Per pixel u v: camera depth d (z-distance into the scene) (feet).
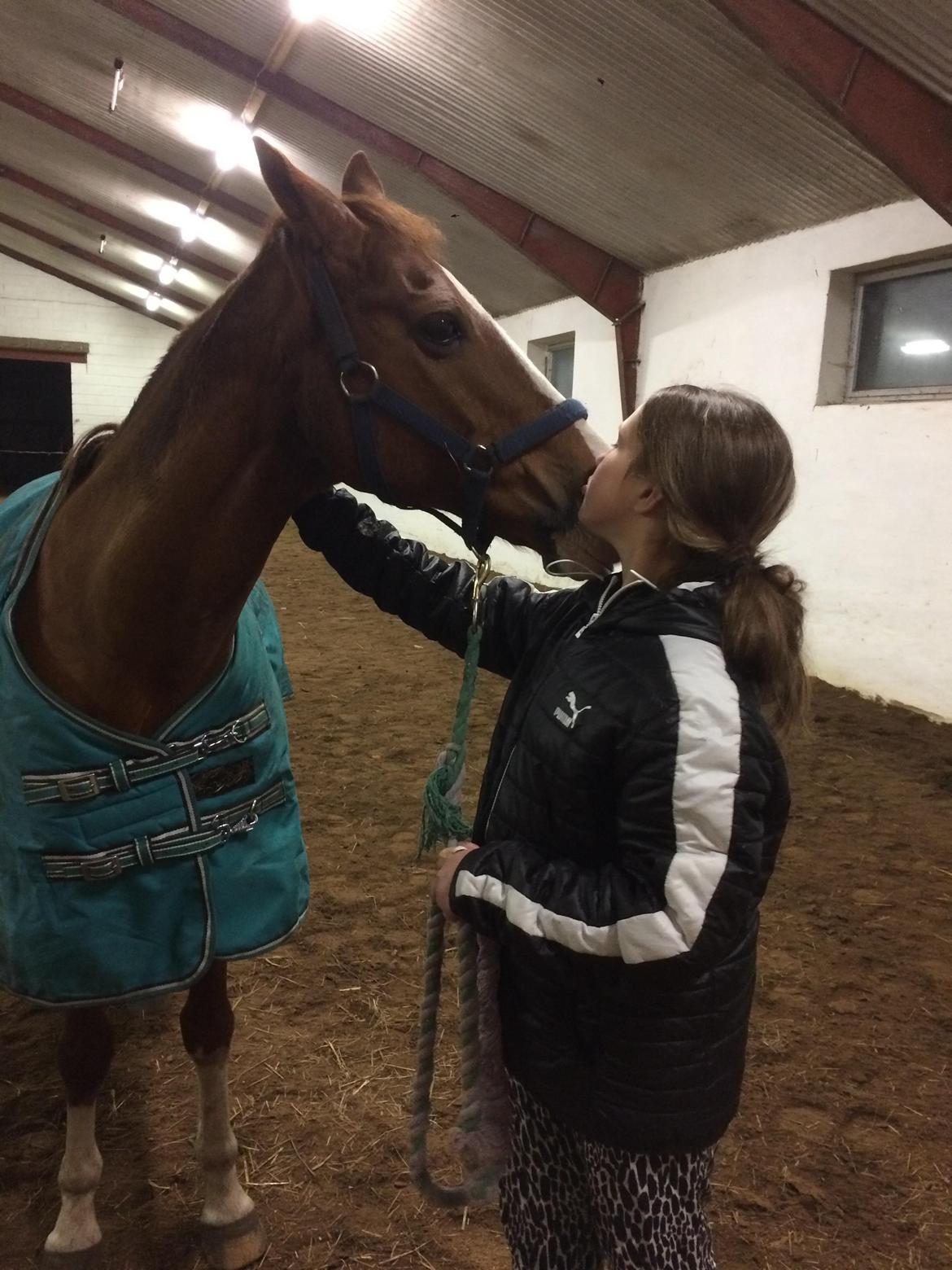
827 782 10.10
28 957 3.65
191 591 3.48
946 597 12.00
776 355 14.71
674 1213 2.86
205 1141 4.35
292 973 6.47
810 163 12.41
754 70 10.98
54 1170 4.83
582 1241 3.30
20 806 3.61
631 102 12.57
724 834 2.39
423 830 3.22
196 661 3.67
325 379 3.42
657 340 17.72
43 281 42.80
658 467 2.65
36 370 46.68
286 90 16.42
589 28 11.37
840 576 13.65
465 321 3.45
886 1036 5.88
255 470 3.48
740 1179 4.77
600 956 2.50
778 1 9.33
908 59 9.43
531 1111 3.19
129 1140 5.03
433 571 3.79
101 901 3.66
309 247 3.33
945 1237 4.44
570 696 2.72
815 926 7.16
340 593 21.45
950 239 11.76
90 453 4.03
